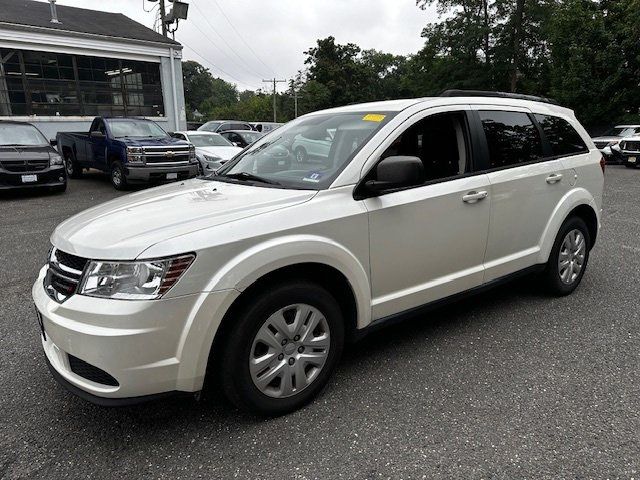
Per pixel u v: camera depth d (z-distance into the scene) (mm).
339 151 3059
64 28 19109
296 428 2557
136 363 2188
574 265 4379
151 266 2197
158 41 21375
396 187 2852
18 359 3330
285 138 3648
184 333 2250
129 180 11172
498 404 2740
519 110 3924
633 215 8156
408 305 3131
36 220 8219
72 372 2387
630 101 24703
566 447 2369
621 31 23453
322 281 2834
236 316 2432
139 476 2223
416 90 39094
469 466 2252
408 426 2557
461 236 3324
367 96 73000
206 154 12656
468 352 3361
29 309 4242
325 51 72938
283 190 2857
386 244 2924
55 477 2219
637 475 2176
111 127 12086
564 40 26281
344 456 2336
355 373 3098
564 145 4250
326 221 2646
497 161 3594
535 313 4020
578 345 3451
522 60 33188
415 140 3156
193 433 2527
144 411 2734
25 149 10648
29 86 18578
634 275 4973
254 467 2273
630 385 2922
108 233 2402
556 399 2783
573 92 25188
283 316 2582
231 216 2480
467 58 34219
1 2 21281
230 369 2445
